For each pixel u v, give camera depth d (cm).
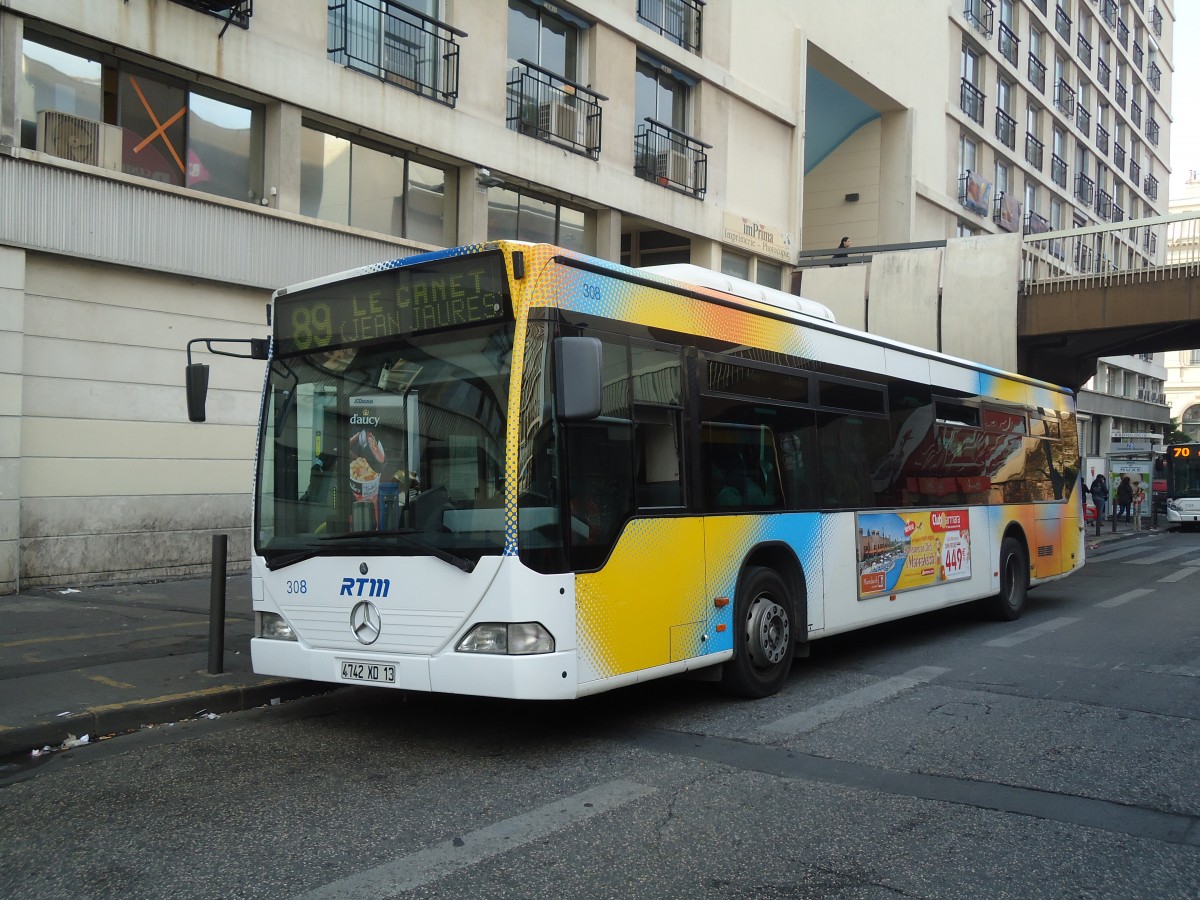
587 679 581
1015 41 3903
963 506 1073
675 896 396
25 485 1130
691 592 673
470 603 565
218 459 1324
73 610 1041
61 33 1148
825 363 860
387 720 689
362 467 624
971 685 799
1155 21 6084
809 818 487
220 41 1281
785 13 2425
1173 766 574
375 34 1497
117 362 1211
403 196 1570
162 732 655
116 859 435
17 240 1100
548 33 1822
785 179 2456
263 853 440
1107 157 5225
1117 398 5459
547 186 1764
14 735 602
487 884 406
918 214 3097
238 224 1312
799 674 851
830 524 838
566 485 580
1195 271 2077
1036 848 449
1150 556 2252
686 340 699
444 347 603
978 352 2097
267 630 658
